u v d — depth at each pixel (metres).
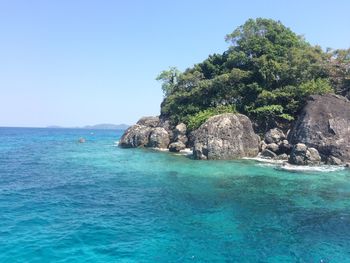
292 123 43.69
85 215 17.23
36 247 12.79
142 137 56.28
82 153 48.88
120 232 14.77
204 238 14.35
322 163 34.66
